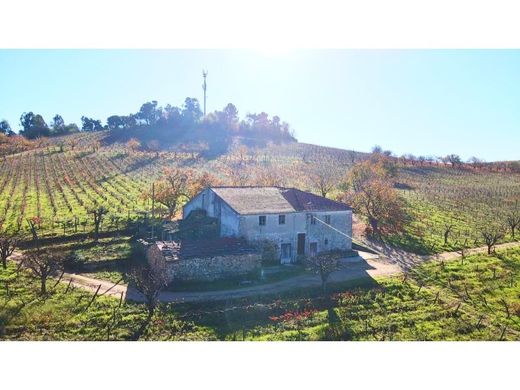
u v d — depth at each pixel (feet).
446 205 256.52
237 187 163.84
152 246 136.26
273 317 105.40
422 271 145.18
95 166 330.75
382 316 108.88
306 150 486.79
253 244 142.41
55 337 90.58
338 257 150.82
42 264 118.73
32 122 589.73
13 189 243.60
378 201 204.44
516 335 102.47
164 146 467.52
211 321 102.73
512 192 310.65
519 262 159.63
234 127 578.66
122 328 96.27
